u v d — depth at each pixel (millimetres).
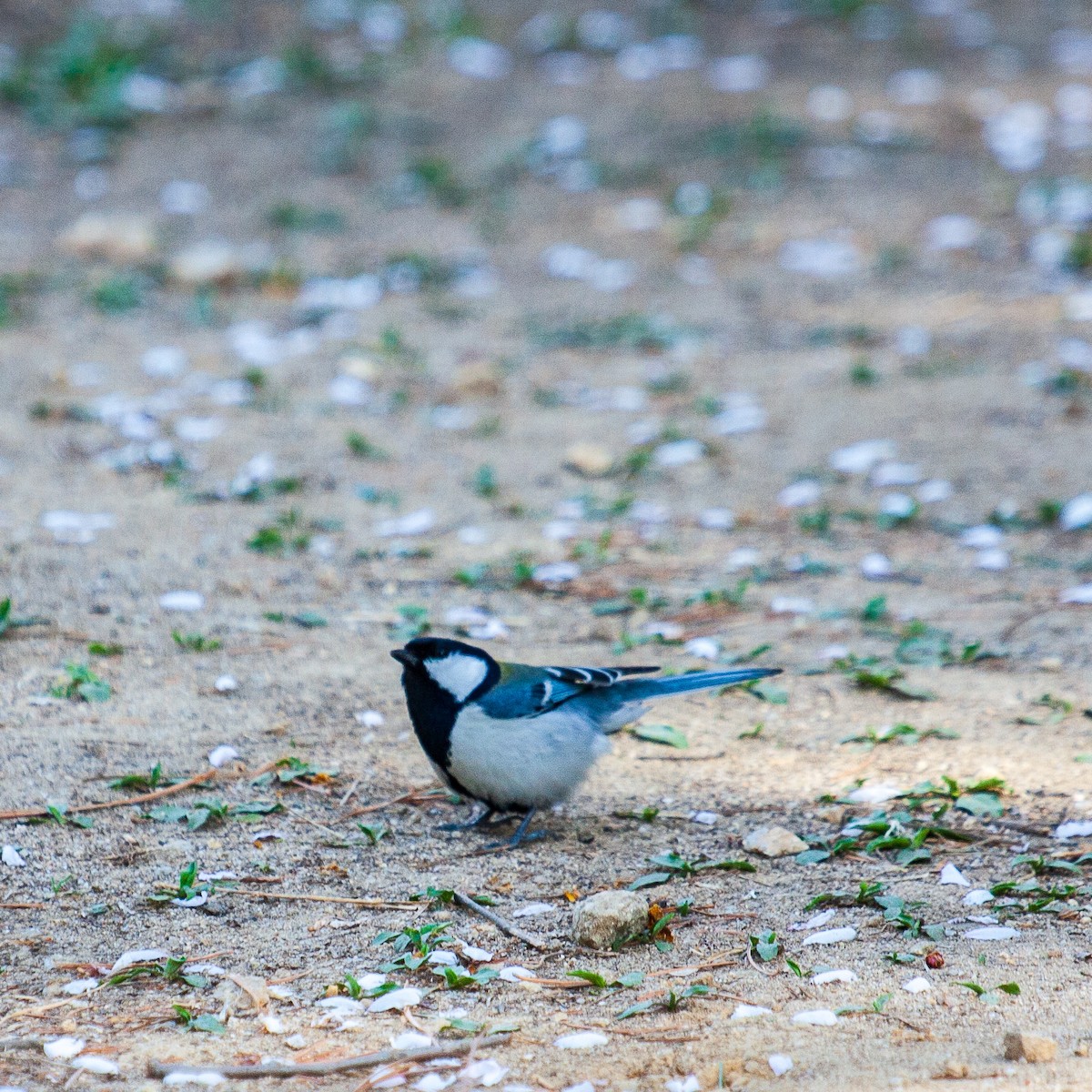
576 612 11117
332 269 20469
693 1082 5352
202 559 11805
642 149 24547
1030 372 16562
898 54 28406
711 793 8375
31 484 13250
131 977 6352
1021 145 24281
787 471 14305
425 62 27938
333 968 6469
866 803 8148
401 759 8734
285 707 9273
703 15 30141
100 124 25141
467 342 18172
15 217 21938
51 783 8141
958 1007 5914
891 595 11477
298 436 15008
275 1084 5445
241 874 7371
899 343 17703
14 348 17172
